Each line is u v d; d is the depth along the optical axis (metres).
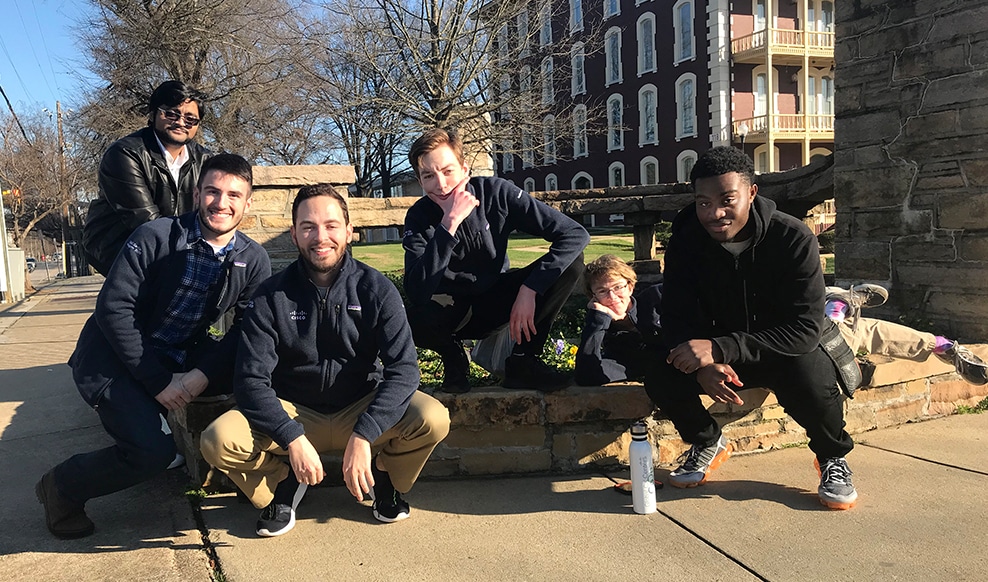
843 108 4.89
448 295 3.19
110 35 16.12
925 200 4.43
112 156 3.50
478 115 17.03
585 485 3.21
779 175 5.73
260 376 2.56
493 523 2.80
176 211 3.68
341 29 16.27
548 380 3.28
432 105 16.41
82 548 2.64
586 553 2.51
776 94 27.34
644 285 5.98
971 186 4.19
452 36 15.88
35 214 33.78
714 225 2.68
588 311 3.48
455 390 3.26
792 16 27.23
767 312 2.88
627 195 6.47
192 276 2.86
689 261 2.90
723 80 26.56
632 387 3.33
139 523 2.88
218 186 2.84
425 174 3.04
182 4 15.31
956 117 4.23
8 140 34.53
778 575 2.30
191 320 2.92
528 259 11.02
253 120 18.22
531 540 2.63
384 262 11.24
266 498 2.72
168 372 2.77
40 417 4.59
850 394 2.93
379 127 17.47
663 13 28.69
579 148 34.09
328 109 18.03
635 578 2.32
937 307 4.41
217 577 2.42
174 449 2.78
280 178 5.30
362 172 32.75
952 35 4.21
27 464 3.68
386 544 2.63
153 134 3.62
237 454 2.54
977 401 4.20
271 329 2.61
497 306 3.25
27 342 8.13
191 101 3.59
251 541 2.68
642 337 3.46
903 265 4.58
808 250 2.69
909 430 3.79
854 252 4.89
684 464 3.15
